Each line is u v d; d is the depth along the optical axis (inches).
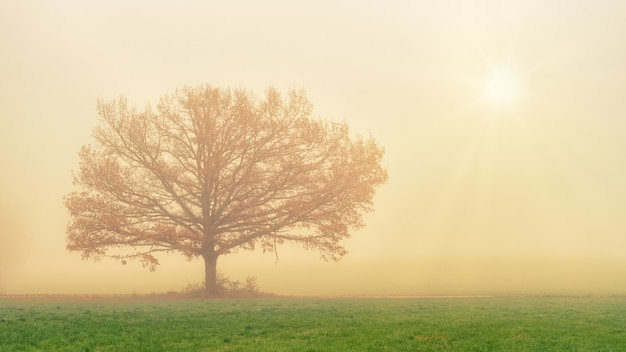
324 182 2229.3
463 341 875.4
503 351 781.9
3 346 839.1
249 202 2212.1
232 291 2292.1
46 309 1513.3
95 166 2108.8
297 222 2251.5
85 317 1253.7
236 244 2276.1
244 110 2176.4
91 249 2075.5
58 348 829.8
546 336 928.9
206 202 2242.9
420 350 789.9
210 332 1001.5
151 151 2202.3
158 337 938.7
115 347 836.0
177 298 2112.5
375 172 2245.3
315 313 1357.0
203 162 2207.2
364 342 862.5
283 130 2260.1
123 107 2192.4
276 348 812.0
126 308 1562.5
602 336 927.0
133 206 2217.0
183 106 2176.4
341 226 2172.7
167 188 2230.6
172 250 2219.5
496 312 1376.7
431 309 1486.2
